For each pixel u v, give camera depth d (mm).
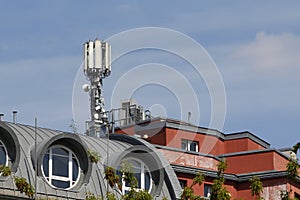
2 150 77438
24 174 77438
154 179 83750
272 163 91250
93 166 80812
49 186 78062
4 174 73125
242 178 90812
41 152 78188
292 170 72812
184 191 72750
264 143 97938
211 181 89188
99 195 79562
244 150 96000
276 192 90188
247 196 90500
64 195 78625
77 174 79812
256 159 91812
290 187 85875
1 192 75375
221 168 72438
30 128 80188
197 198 72688
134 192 71625
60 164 79312
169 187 84375
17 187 73812
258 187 72500
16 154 77375
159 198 83375
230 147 96500
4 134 77375
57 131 81375
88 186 79875
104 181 80688
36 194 76250
